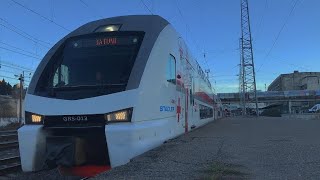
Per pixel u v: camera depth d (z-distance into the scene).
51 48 11.02
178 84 13.87
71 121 9.52
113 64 10.27
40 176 10.02
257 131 18.20
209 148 11.13
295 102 123.81
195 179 7.23
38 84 10.24
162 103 11.47
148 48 10.62
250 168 8.36
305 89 138.88
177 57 13.66
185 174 7.64
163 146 11.12
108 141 9.19
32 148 9.62
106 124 9.34
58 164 9.41
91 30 11.10
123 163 9.13
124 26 11.05
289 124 25.47
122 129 9.18
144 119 9.92
